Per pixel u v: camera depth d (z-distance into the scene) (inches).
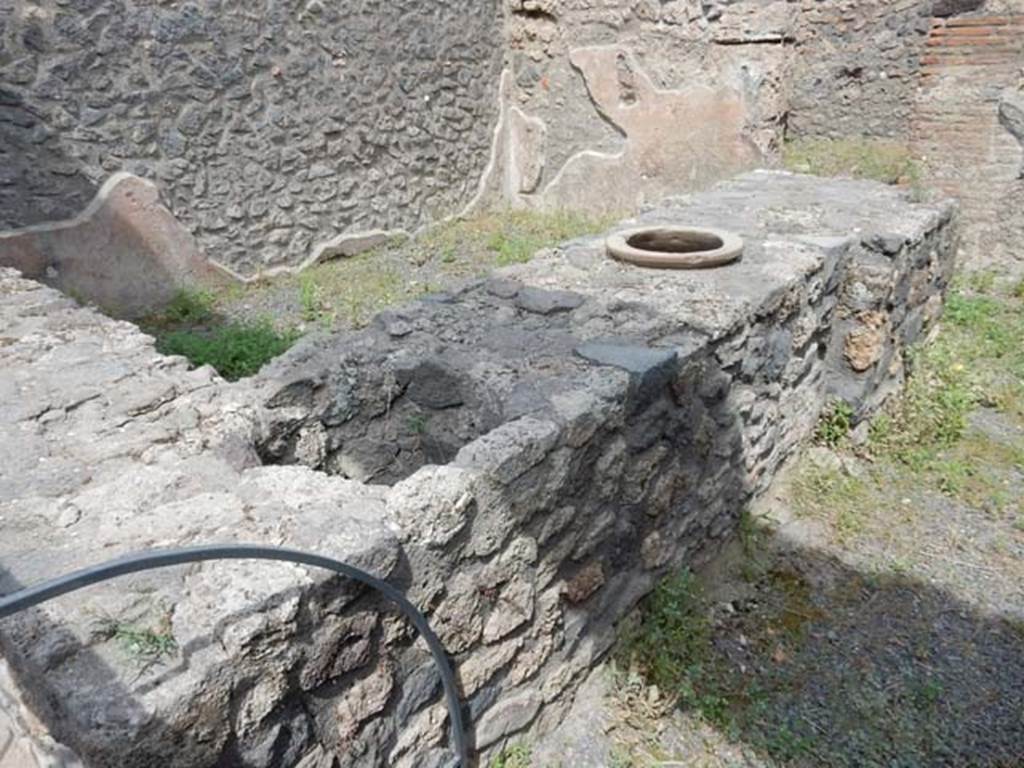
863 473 138.7
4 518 64.8
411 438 105.0
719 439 110.9
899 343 154.9
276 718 56.9
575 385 89.0
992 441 147.7
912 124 215.8
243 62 213.6
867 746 87.7
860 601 110.0
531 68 280.4
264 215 226.4
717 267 126.0
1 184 178.2
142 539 62.0
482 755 80.0
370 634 63.6
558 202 288.4
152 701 48.8
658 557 102.0
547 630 84.4
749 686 95.2
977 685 96.0
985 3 199.2
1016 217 206.7
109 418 82.7
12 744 67.5
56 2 179.0
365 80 242.7
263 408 92.0
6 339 101.7
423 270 235.0
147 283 205.3
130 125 195.6
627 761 85.6
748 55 233.9
